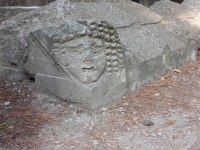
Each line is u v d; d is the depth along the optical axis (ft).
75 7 11.78
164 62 12.80
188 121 8.82
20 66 11.15
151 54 11.94
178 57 13.93
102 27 9.20
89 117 8.95
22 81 11.34
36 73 10.49
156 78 12.41
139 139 7.82
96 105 9.29
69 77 9.41
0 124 8.52
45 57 9.92
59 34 9.19
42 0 20.84
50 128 8.38
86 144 7.57
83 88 9.08
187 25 16.42
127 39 11.73
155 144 7.57
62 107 9.63
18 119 8.87
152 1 24.88
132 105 9.88
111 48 9.71
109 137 7.91
